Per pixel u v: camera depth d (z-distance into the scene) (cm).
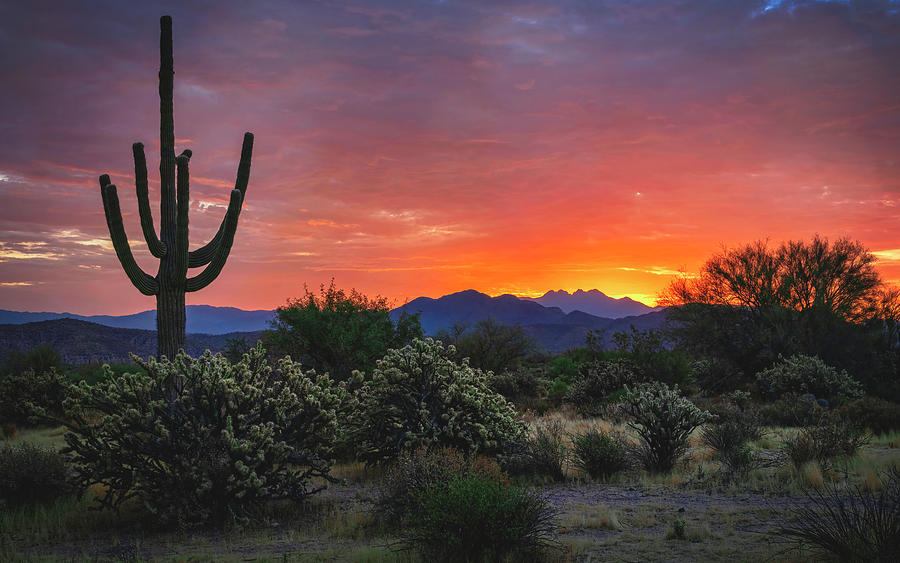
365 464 1148
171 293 1081
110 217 1012
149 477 793
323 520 786
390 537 685
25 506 859
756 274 2852
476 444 1027
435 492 671
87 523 796
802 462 1019
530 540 591
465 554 572
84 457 807
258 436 785
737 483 940
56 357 2812
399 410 1094
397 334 2022
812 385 2197
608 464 1051
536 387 2580
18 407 1898
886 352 2742
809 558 534
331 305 1983
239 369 879
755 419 1439
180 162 1049
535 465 1041
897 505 608
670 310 3095
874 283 2817
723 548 598
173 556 642
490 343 3369
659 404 1097
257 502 816
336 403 895
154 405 788
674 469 1058
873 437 1386
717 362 2817
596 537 667
